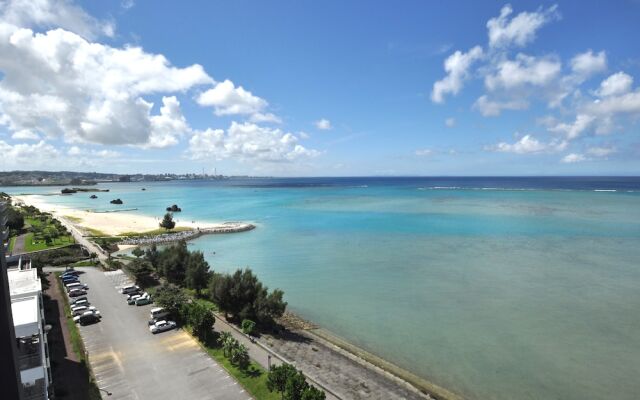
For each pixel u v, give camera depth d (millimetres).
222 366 32656
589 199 194625
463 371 35688
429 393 31297
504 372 35469
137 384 29906
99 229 116000
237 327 41781
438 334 43250
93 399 27094
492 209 155500
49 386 26625
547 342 41000
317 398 24734
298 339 40875
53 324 41188
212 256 84625
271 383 27781
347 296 55938
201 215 160000
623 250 81125
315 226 123750
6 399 13289
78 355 34344
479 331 43750
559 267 68812
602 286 58219
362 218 138875
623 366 36250
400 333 43594
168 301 42219
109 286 55719
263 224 132625
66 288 53750
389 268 70375
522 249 83688
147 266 59031
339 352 38281
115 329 40188
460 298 54281
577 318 46844
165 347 36188
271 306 42344
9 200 191250
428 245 89812
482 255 78812
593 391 32531
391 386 32000
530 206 164125
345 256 80750
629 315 47531
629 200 186125
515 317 47438
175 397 28281
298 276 66688
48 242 85312
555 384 33531
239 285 43656
